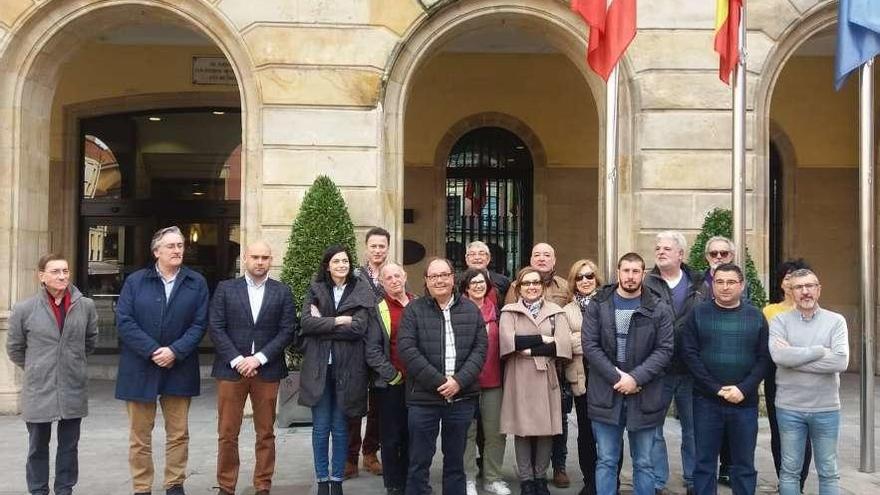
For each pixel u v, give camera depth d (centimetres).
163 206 1337
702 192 934
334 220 870
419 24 927
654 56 939
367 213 917
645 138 935
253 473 669
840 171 1330
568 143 1334
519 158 1366
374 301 602
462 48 1278
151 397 568
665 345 535
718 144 937
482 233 1359
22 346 572
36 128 950
